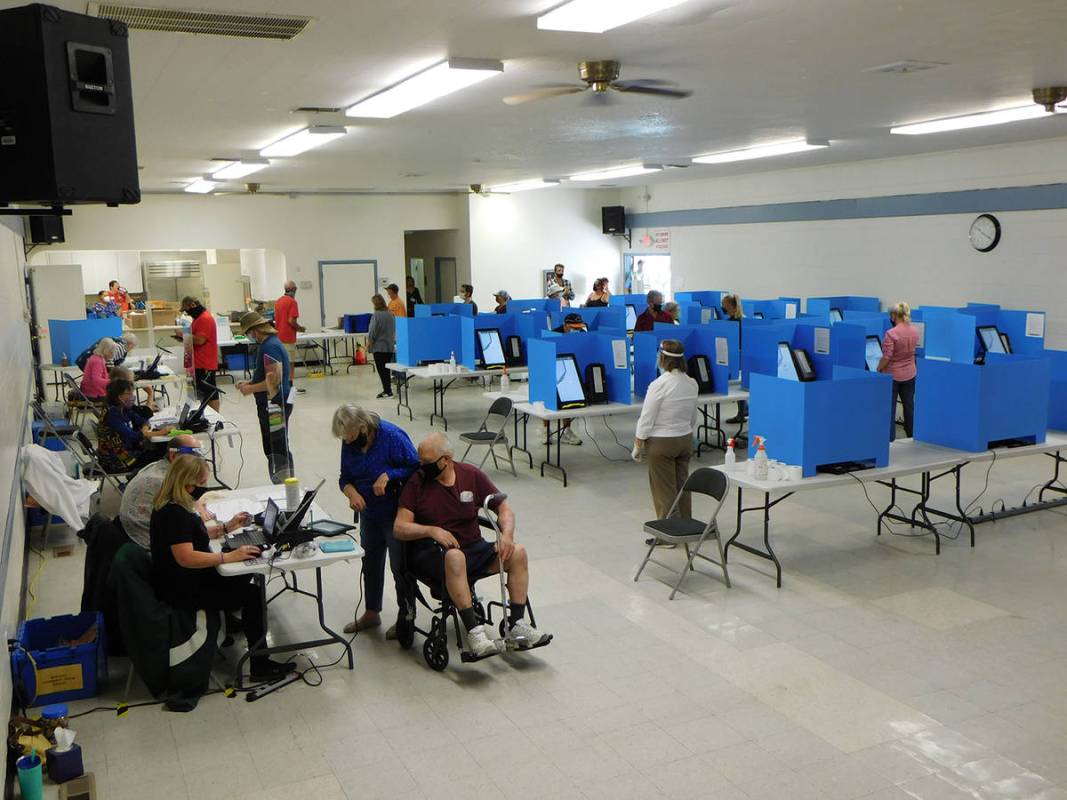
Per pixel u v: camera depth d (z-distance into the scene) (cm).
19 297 909
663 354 589
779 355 853
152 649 403
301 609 519
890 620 485
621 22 435
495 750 367
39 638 433
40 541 650
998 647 450
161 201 1555
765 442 565
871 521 659
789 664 436
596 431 1004
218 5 415
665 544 604
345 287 1727
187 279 1738
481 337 1035
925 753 357
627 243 1870
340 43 495
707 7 432
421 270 2012
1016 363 597
